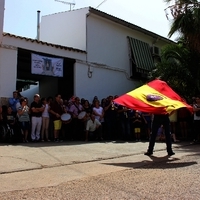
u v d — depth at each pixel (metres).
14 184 4.76
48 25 15.62
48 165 6.19
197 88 13.38
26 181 4.96
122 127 11.89
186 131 11.73
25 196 4.13
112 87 15.03
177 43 14.40
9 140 9.46
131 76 16.20
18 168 5.80
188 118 11.56
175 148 9.16
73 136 11.41
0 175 5.32
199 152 8.12
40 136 10.59
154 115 7.73
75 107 11.45
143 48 17.33
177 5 12.91
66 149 8.39
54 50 12.38
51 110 10.65
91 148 8.78
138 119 11.80
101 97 14.36
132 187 4.56
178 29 12.91
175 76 13.70
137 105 7.34
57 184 4.78
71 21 14.61
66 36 14.71
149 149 7.66
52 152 7.77
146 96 7.49
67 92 13.78
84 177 5.27
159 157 7.39
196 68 13.55
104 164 6.45
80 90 13.35
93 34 14.31
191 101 12.75
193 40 12.64
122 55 15.91
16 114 9.95
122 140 11.63
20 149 8.04
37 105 10.40
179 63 13.98
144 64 16.94
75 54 13.29
